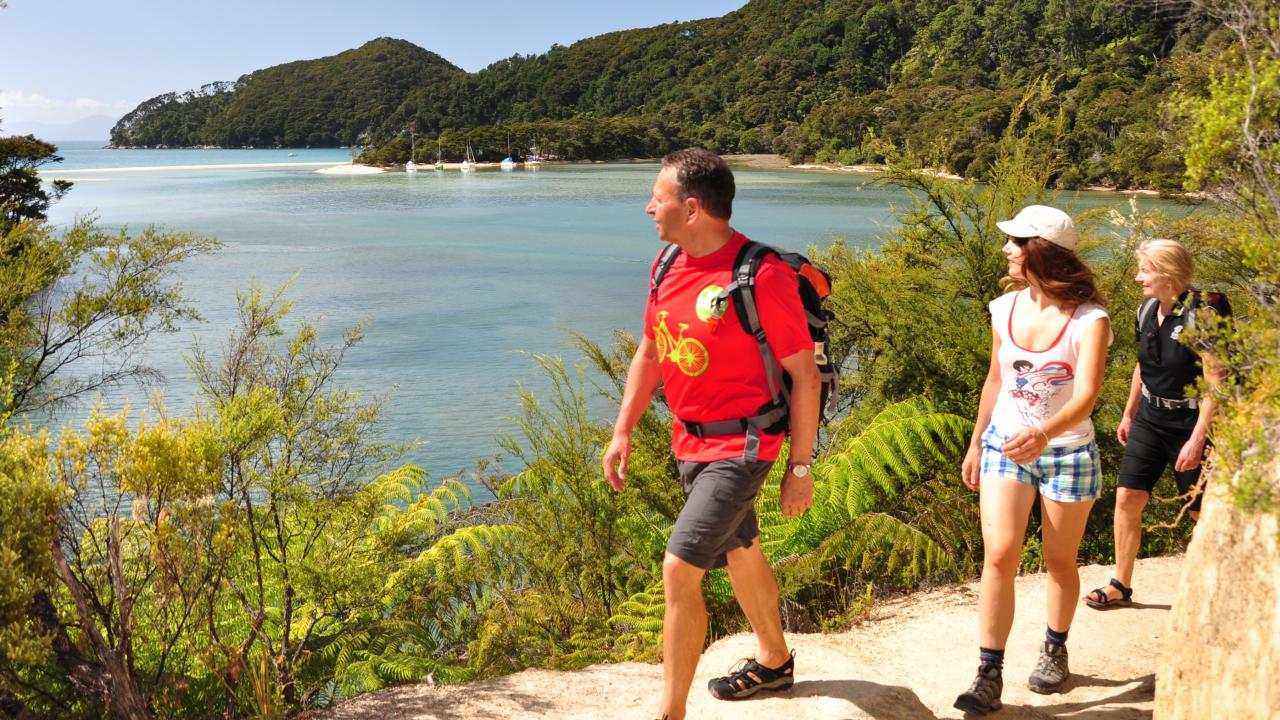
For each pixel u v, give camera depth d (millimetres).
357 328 6840
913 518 5137
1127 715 2986
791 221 79875
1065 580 3164
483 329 34688
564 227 84625
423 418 21312
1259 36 2283
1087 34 182125
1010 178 5605
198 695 4688
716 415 2609
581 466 5586
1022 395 3037
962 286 5730
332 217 98312
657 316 2662
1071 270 2947
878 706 2906
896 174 5801
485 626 5301
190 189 162125
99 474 4102
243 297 6281
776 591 2975
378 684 5184
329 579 5523
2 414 4383
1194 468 3602
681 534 2619
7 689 3672
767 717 2914
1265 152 2254
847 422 5961
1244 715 1983
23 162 45375
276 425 5613
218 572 4512
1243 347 2014
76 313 8148
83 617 3701
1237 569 2055
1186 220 3961
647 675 3850
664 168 2580
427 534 6500
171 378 21766
